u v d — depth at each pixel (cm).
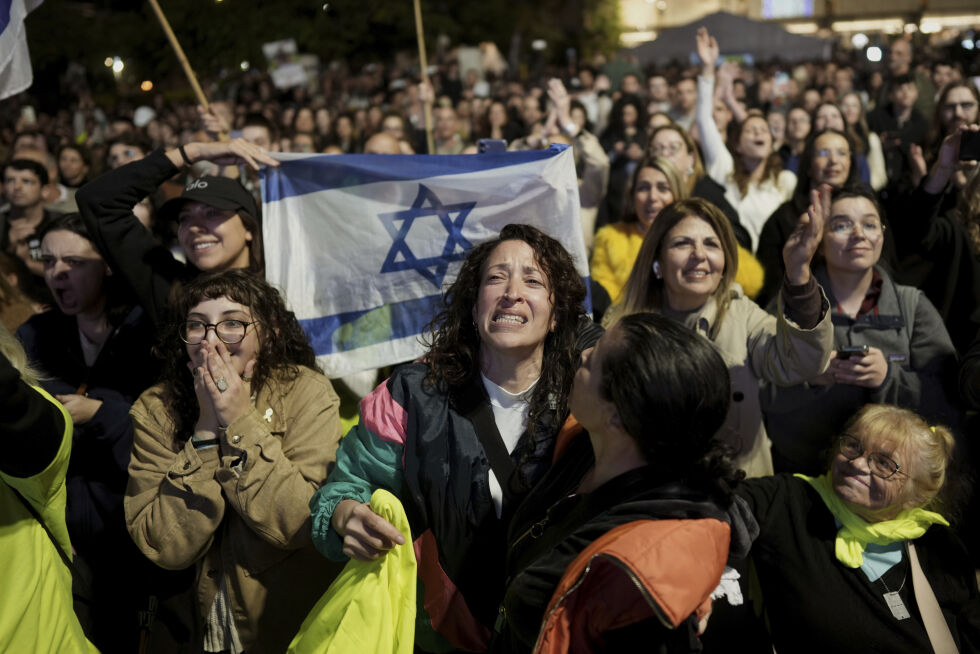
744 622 235
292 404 247
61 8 2066
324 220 305
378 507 211
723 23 2350
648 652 166
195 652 238
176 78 2036
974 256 398
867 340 316
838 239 311
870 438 247
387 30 2208
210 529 228
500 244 232
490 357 229
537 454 221
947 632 250
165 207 306
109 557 282
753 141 569
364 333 304
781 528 252
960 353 392
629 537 166
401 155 306
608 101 1372
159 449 241
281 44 1247
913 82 890
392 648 207
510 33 2523
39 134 1009
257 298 248
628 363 176
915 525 249
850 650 246
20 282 411
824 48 2395
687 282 298
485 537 219
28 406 194
